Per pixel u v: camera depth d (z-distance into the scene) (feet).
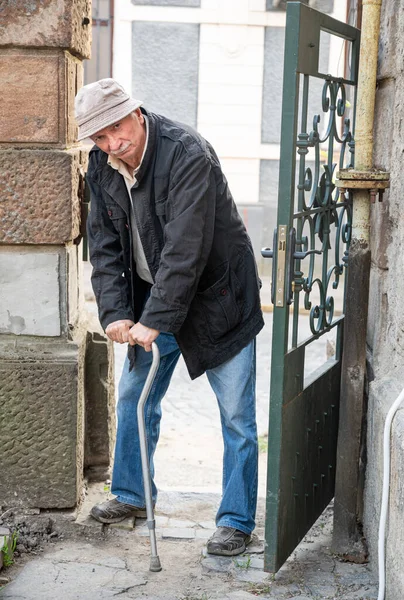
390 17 11.02
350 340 11.53
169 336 12.13
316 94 35.29
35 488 12.28
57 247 11.99
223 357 11.53
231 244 11.37
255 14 39.65
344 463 11.70
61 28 11.37
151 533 11.39
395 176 11.02
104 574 11.31
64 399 12.08
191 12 39.63
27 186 11.69
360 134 11.19
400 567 9.95
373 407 11.41
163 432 19.20
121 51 39.91
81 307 13.25
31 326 12.12
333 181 12.62
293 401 11.07
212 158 11.05
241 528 11.97
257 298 11.66
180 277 10.68
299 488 11.60
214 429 19.57
